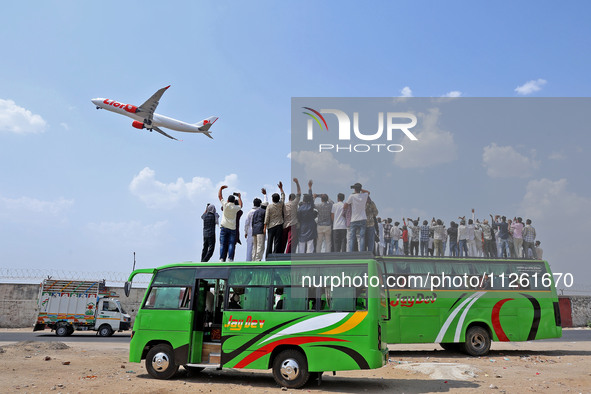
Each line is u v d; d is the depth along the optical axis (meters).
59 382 9.23
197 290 10.33
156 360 10.12
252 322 9.65
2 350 14.17
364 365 8.85
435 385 9.63
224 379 10.46
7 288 29.73
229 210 11.75
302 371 9.19
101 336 26.09
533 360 13.77
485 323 14.85
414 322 14.55
